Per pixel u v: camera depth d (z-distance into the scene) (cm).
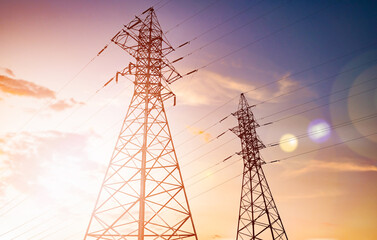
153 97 2312
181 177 1952
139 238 1625
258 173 3191
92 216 1731
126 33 2569
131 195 1792
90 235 1662
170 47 2672
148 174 1891
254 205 3016
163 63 2534
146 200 1784
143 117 2141
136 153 1969
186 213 1797
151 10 2870
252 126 3578
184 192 1889
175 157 2038
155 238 1677
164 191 1862
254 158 3316
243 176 3291
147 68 2453
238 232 2998
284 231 2875
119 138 2070
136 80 2386
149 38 2662
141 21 2648
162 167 1961
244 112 3744
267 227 2806
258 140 3447
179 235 1717
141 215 1703
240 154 3428
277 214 2991
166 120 2208
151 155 1986
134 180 1859
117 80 2480
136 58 2519
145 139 2016
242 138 3534
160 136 2117
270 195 3111
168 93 2420
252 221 2925
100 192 1828
